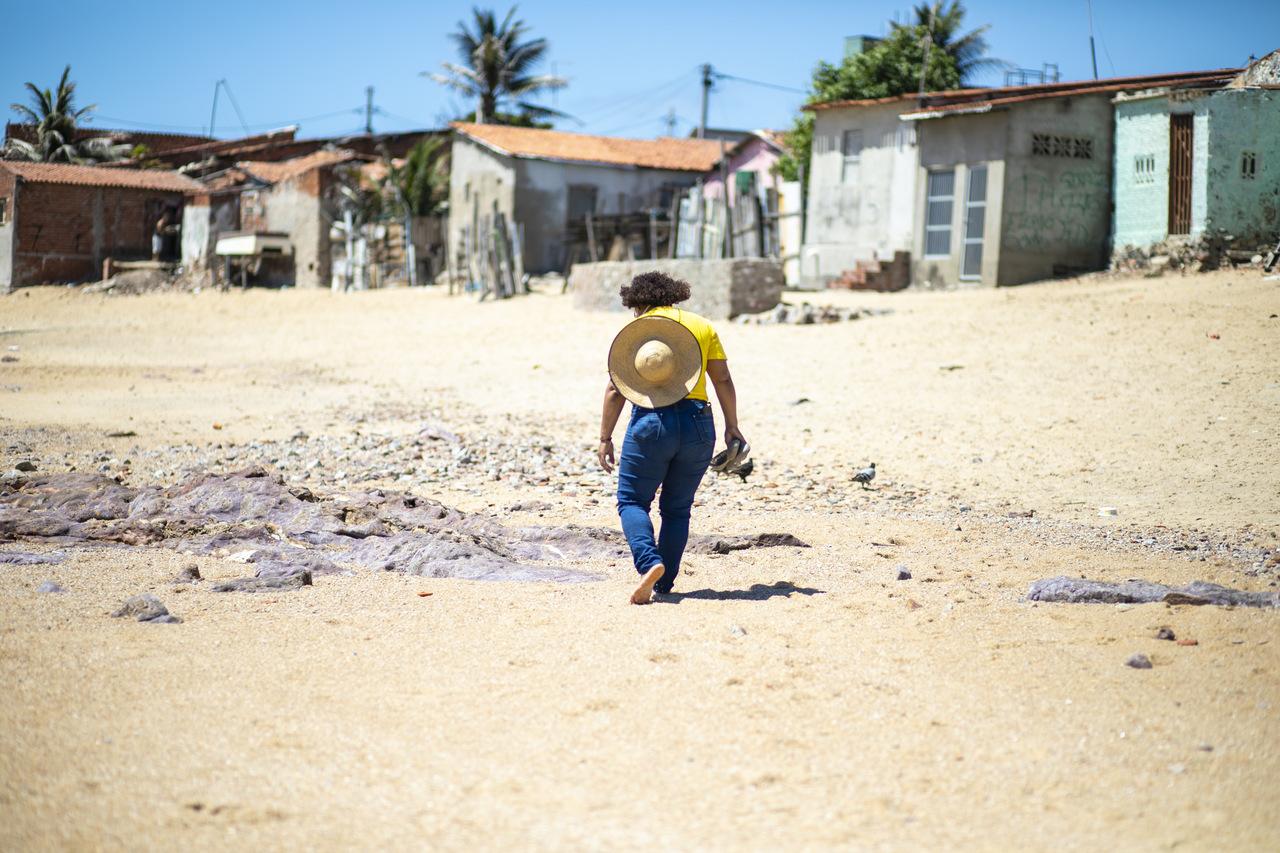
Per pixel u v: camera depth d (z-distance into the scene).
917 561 7.42
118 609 5.51
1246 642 5.06
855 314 22.48
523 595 6.15
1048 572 7.06
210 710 4.14
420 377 20.64
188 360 25.05
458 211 45.25
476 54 67.88
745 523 8.91
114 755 3.70
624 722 4.11
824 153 32.28
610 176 44.09
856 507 9.84
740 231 27.09
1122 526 9.00
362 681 4.54
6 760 3.62
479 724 4.07
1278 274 21.56
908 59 39.53
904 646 5.09
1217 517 9.25
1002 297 23.55
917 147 28.86
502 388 18.62
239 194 51.88
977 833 3.26
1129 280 24.33
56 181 50.28
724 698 4.36
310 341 27.86
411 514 8.39
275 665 4.72
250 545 7.32
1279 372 14.29
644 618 5.59
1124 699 4.34
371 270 45.88
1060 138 26.72
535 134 45.53
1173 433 12.30
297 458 12.12
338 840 3.17
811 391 16.30
